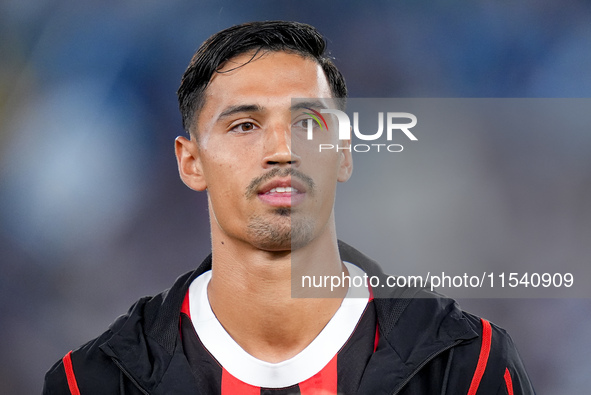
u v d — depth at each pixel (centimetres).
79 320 1892
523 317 1727
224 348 655
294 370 642
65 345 1869
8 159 1934
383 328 653
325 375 642
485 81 1983
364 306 670
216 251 659
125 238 1938
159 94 1966
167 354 657
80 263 1919
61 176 1936
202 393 646
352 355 648
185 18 1962
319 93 638
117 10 1955
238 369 648
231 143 618
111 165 1950
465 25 1975
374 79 2011
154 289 1927
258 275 632
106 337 693
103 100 1958
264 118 618
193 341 668
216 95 632
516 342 1725
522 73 1972
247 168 609
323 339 649
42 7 1948
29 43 1955
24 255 1906
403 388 635
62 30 1953
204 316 674
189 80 663
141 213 1945
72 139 1947
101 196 1942
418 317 660
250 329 650
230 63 634
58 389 680
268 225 606
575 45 1941
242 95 618
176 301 692
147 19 1959
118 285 1920
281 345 650
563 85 1952
